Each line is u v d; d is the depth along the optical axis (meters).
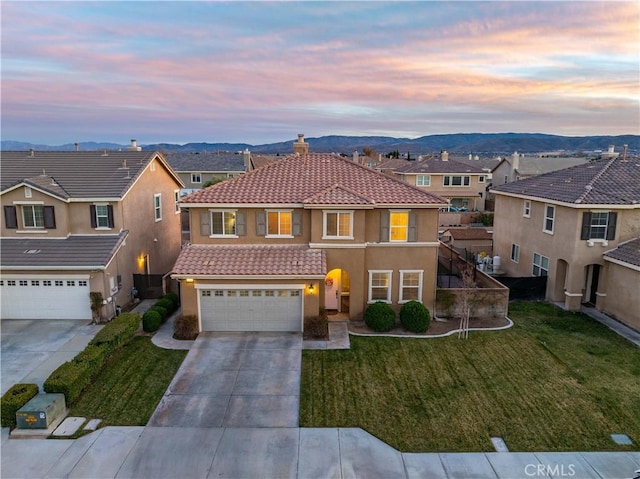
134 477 10.98
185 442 12.30
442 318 21.25
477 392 14.87
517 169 56.50
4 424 12.75
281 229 20.27
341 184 21.03
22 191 21.86
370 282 20.67
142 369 16.33
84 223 22.48
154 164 27.28
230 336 19.05
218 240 20.27
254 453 11.87
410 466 11.41
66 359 16.98
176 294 23.25
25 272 20.59
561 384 15.34
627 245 21.73
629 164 24.81
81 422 13.14
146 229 26.12
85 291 20.83
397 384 15.38
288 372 16.11
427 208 19.98
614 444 12.24
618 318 21.23
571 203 21.64
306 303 19.06
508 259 29.41
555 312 22.38
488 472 11.19
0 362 16.70
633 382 15.47
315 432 12.77
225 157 64.75
